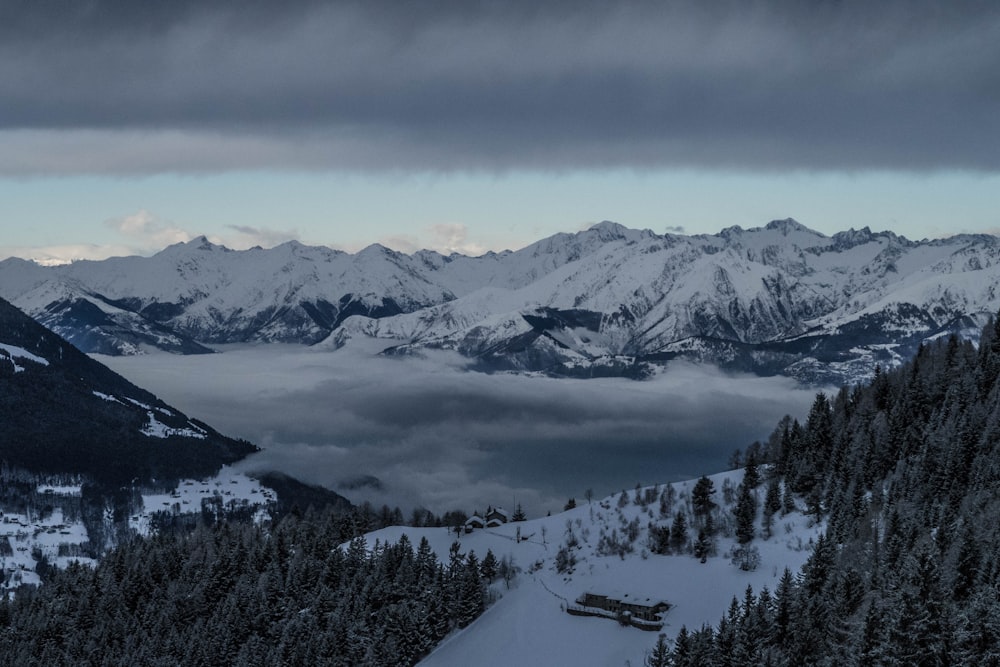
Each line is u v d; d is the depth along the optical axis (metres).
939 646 198.88
